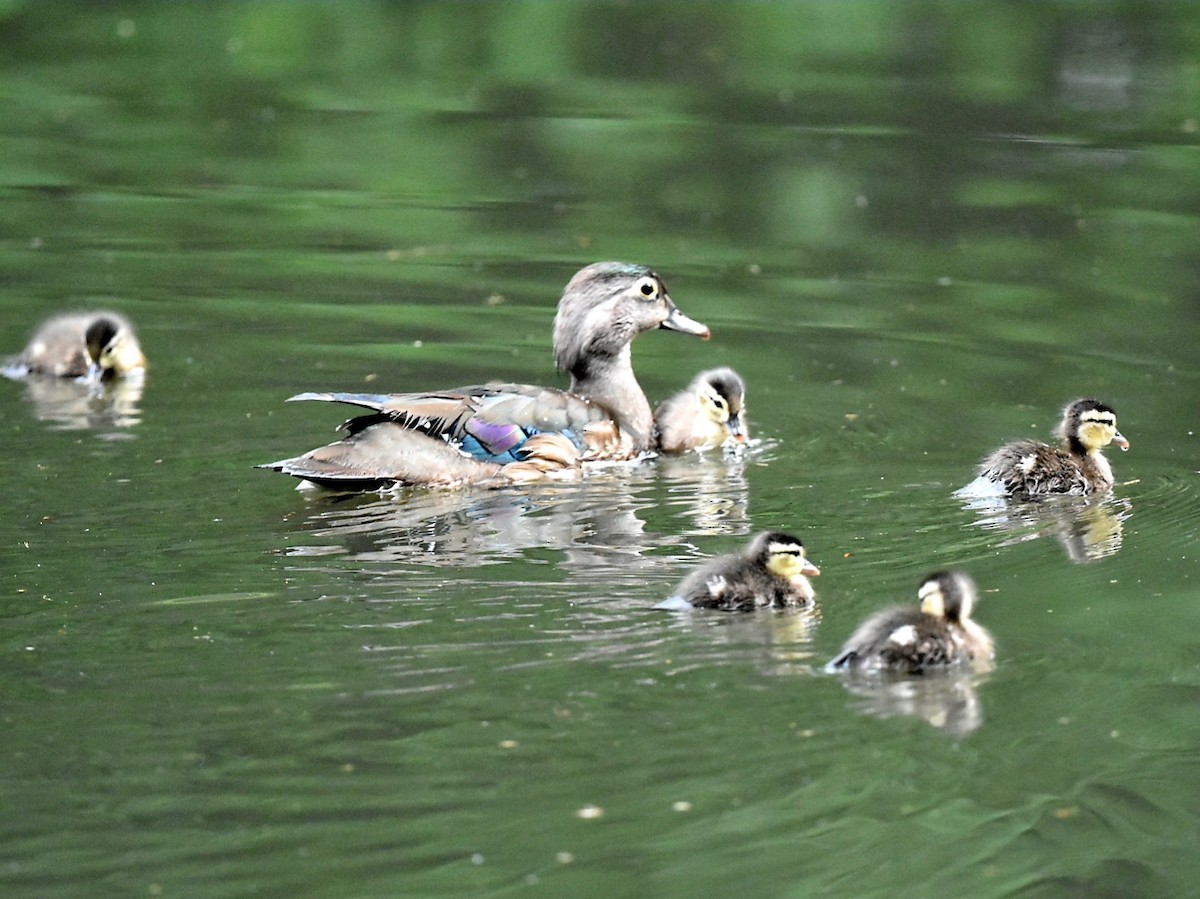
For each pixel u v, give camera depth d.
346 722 10.65
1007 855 9.62
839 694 11.17
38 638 11.94
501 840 9.45
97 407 18.11
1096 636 12.35
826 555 14.09
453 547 14.11
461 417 16.55
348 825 9.56
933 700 11.23
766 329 21.23
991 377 19.39
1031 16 38.16
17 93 32.72
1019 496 15.65
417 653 11.72
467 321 21.25
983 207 26.33
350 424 16.38
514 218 25.86
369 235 24.94
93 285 22.45
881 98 32.47
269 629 12.12
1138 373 19.45
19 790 9.83
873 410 18.36
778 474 16.42
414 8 39.31
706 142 29.83
